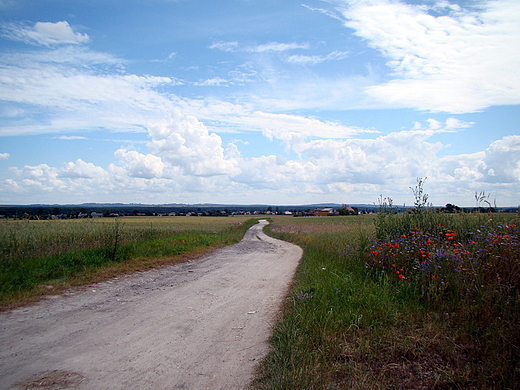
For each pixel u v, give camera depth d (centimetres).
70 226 1953
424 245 707
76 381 377
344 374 378
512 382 327
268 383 372
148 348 477
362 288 647
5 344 479
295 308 607
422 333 448
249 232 4384
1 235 1275
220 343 499
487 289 480
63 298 734
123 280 946
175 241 1869
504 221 755
